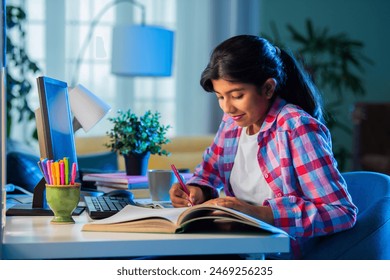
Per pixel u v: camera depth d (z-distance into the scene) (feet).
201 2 21.27
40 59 19.72
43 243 4.18
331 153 5.47
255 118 5.54
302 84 5.96
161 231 4.54
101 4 20.20
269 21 22.80
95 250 4.24
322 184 5.27
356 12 23.44
